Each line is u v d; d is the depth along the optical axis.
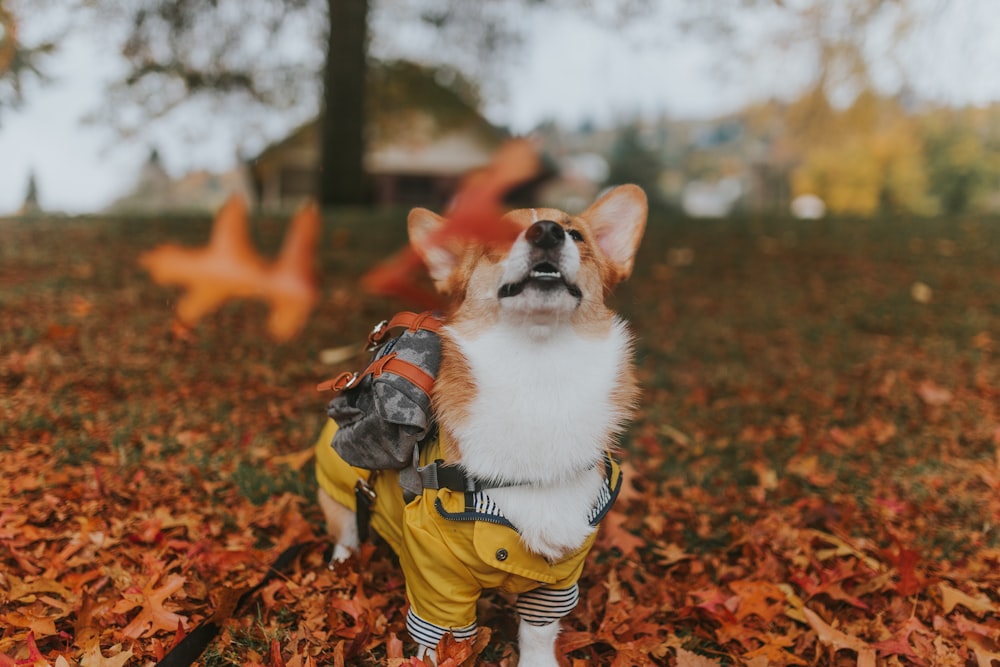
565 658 2.55
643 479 3.96
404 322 2.49
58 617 2.54
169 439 3.97
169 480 3.60
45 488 3.39
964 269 8.72
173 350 5.33
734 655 2.66
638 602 2.95
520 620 2.45
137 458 3.75
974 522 3.57
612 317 2.47
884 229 11.12
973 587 3.03
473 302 2.31
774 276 8.62
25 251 7.65
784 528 3.44
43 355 4.89
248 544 3.13
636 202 2.68
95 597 2.66
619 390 2.38
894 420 4.78
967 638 2.71
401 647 2.49
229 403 4.55
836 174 33.50
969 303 7.49
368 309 6.60
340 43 10.66
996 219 11.97
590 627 2.78
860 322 6.98
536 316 2.15
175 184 10.30
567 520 2.21
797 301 7.63
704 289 8.02
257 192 20.05
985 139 29.53
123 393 4.57
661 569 3.23
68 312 5.89
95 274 7.04
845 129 11.74
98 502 3.32
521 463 2.17
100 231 8.80
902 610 2.89
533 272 2.14
